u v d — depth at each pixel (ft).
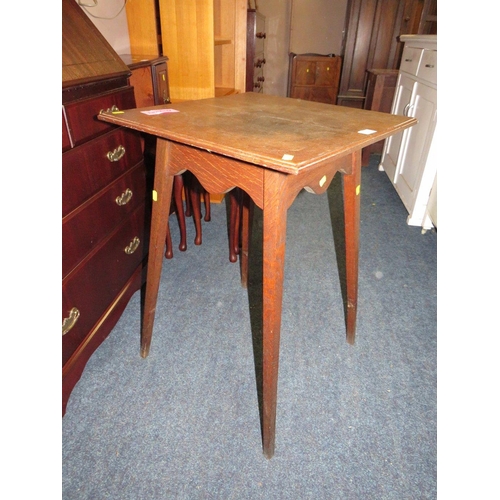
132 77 4.64
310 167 1.98
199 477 2.80
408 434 3.16
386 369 3.79
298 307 4.63
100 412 3.26
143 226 4.62
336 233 6.49
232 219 5.23
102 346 3.98
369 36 10.83
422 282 5.18
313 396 3.48
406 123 2.83
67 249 3.05
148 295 3.56
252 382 3.60
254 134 2.44
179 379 3.61
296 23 13.66
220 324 4.33
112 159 3.66
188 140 2.37
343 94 11.75
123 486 2.72
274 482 2.79
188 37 5.95
